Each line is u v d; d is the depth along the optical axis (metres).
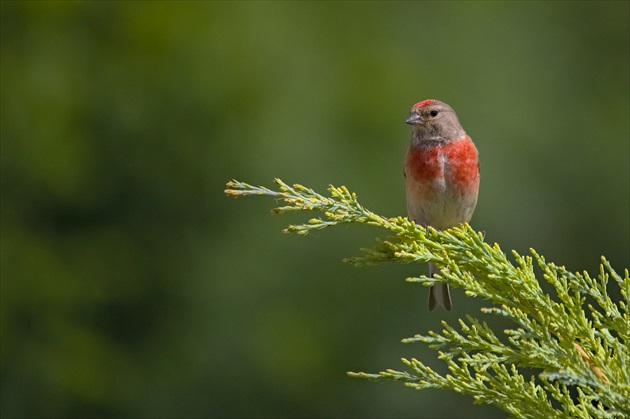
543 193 14.98
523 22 16.73
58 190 13.98
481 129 15.05
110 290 13.88
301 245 13.88
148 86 14.46
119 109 14.33
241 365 13.65
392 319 13.72
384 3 16.16
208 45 14.78
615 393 3.94
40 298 13.63
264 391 13.65
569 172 15.41
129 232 14.14
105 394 13.41
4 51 14.48
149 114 14.38
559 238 14.95
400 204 14.01
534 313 4.27
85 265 13.88
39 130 14.06
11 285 13.56
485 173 14.69
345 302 13.77
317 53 15.24
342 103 14.64
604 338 4.14
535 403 4.06
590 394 3.99
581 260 15.11
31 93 14.23
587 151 15.73
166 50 14.67
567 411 4.03
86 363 13.44
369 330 13.72
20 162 14.02
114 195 14.20
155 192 14.22
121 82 14.46
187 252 14.11
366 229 13.84
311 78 14.95
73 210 14.14
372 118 14.55
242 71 14.74
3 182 14.01
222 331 13.73
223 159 14.30
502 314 4.08
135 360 13.70
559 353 4.02
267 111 14.46
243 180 14.19
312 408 13.56
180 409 13.53
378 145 14.38
